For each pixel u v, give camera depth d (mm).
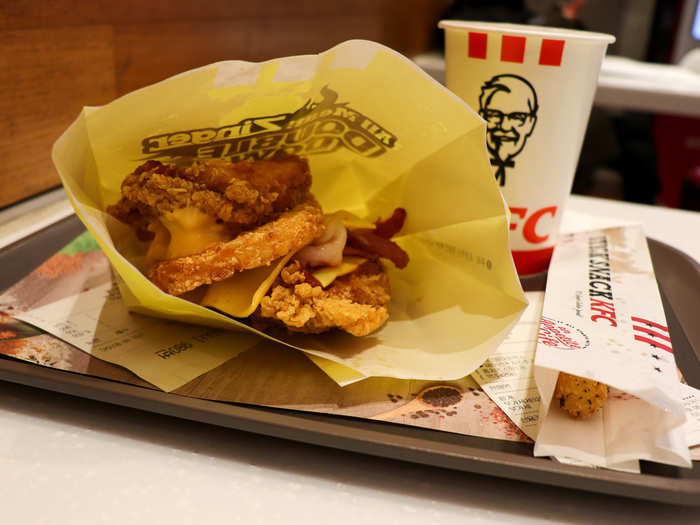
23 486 170
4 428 193
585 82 280
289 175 249
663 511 177
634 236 326
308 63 211
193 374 217
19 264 283
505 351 243
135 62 407
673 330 271
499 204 232
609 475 172
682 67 1089
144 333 243
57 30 332
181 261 226
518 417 202
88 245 307
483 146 221
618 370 192
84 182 239
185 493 172
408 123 236
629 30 1388
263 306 229
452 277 267
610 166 1156
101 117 222
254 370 223
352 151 274
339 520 167
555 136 287
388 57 208
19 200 333
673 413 177
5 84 305
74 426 197
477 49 276
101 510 164
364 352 235
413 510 172
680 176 972
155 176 234
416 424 198
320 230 245
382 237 275
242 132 245
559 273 284
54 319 248
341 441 184
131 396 197
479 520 170
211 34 498
